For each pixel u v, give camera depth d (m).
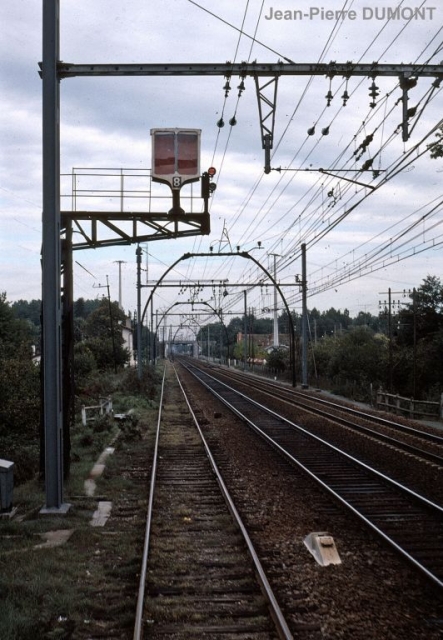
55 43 11.44
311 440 20.20
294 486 13.16
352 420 26.00
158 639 6.05
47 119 11.45
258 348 104.38
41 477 13.49
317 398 36.84
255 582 7.41
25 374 20.42
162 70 11.19
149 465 15.84
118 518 10.77
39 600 6.91
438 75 11.09
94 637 6.14
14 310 45.62
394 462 15.93
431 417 28.19
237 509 11.08
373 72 11.05
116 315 80.06
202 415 28.72
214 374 69.19
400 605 6.73
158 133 13.98
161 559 8.30
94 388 36.56
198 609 6.67
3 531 9.73
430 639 5.96
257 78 11.23
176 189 13.98
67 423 13.83
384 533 9.45
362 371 47.81
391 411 30.83
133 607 6.71
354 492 12.48
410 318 42.88
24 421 19.45
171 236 14.75
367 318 175.88
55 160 11.48
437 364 39.22
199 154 13.97
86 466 15.13
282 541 9.09
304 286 44.75
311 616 6.46
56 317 11.50
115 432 21.75
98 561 8.37
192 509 11.23
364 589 7.18
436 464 15.21
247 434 21.92
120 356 64.62
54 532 9.86
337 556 8.23
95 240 14.73
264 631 6.18
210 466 15.65
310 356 61.38
